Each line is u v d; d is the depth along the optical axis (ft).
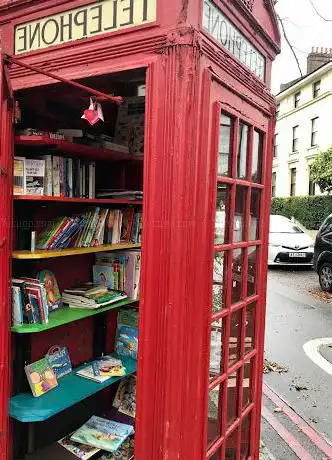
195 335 6.56
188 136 6.17
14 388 8.96
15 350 8.99
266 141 9.29
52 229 8.92
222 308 7.67
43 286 8.53
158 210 6.39
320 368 18.07
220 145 7.24
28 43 7.83
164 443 6.43
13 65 7.97
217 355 7.61
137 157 10.50
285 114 87.40
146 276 6.51
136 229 11.10
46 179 8.63
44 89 8.05
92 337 11.10
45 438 9.70
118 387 11.39
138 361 6.64
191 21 6.18
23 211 9.09
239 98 7.73
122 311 11.31
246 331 8.97
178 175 6.20
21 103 9.34
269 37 8.96
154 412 6.52
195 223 6.40
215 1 6.80
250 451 9.42
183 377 6.41
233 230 7.84
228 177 7.55
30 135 8.16
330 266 32.99
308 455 11.66
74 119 10.51
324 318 26.07
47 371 9.29
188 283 6.37
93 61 7.02
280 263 42.75
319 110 74.90
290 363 18.60
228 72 7.20
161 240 6.39
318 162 58.70
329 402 15.01
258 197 9.23
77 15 7.18
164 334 6.41
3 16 8.06
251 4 8.14
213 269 7.06
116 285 10.61
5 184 7.16
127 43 6.61
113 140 10.68
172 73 6.19
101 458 9.66
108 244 10.19
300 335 22.57
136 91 10.66
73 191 9.39
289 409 14.42
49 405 8.49
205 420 6.92
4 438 7.51
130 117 10.94
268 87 9.29
